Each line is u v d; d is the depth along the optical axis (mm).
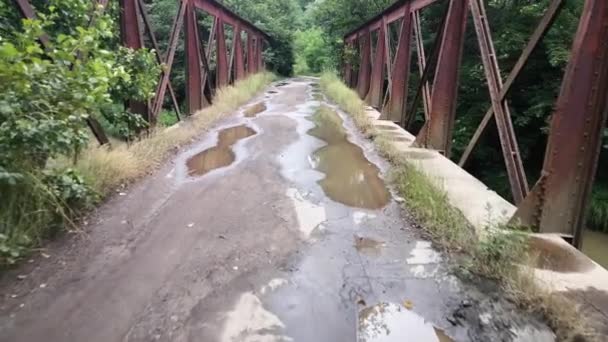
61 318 2314
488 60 4613
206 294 2576
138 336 2186
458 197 4094
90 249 3098
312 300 2543
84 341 2141
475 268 2859
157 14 15930
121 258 2984
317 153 6262
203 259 2996
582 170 3156
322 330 2273
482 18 4805
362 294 2613
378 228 3596
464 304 2506
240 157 5879
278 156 5996
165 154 5730
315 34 33094
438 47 6504
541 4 7953
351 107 10500
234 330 2250
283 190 4535
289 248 3195
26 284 2627
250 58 17891
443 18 6188
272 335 2219
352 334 2248
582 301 2371
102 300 2484
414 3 7863
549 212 3264
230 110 10078
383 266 2949
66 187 3402
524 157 9078
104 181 4160
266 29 24281
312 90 16406
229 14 12945
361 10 18094
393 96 8969
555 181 3227
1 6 4531
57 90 3107
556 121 3174
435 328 2307
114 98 5098
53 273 2760
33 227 3070
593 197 7457
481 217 3604
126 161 4660
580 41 3008
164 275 2773
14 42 4039
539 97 8273
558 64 7602
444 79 6031
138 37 5984
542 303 2371
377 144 6668
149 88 5352
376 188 4664
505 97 4207
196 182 4723
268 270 2871
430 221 3566
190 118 8305
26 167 3076
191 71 9023
